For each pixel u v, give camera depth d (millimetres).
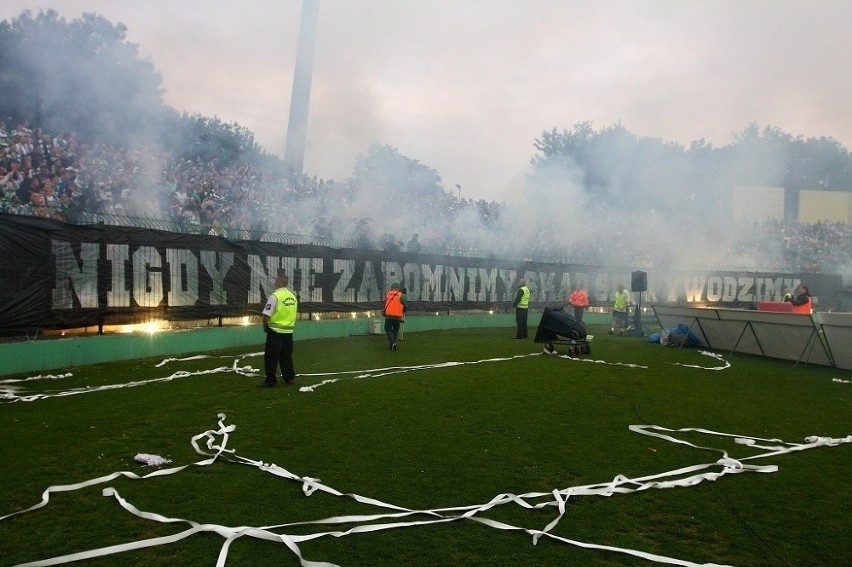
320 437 6555
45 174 14070
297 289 16641
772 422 7902
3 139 13977
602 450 6332
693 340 17141
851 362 12977
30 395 8375
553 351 14828
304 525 4297
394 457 5898
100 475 5215
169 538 3994
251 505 4656
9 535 4035
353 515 4500
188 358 12352
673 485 5293
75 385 9180
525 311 18594
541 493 5004
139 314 12492
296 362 12320
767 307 20812
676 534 4344
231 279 14648
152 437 6426
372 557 3885
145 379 9859
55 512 4422
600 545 4102
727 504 4922
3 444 6012
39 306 10594
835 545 4203
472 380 10398
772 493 5203
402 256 20156
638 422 7625
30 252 10453
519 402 8609
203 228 14328
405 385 9750
